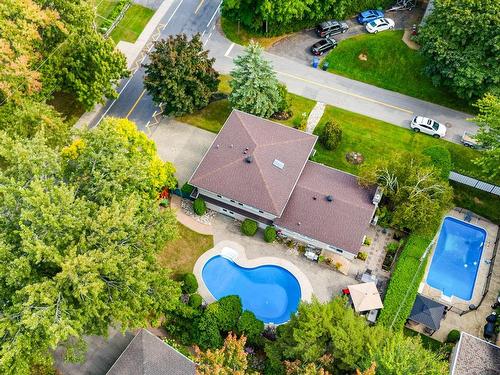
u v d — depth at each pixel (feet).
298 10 201.67
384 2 227.40
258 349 140.05
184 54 173.17
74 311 108.88
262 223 159.63
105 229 112.98
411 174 153.07
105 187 122.42
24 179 120.57
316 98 200.13
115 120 150.82
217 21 224.33
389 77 207.41
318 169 166.50
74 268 105.70
